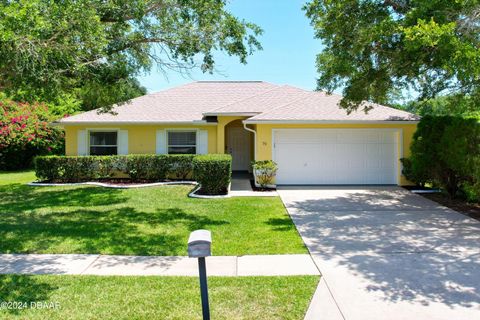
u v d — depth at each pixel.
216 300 4.84
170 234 8.20
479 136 10.42
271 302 4.80
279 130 15.96
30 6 6.14
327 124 15.85
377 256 6.77
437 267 6.18
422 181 14.72
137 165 16.41
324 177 16.11
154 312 4.52
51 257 6.64
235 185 16.05
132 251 6.99
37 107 24.58
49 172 16.34
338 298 4.95
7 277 5.64
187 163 16.50
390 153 16.16
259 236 8.09
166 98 19.73
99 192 13.74
